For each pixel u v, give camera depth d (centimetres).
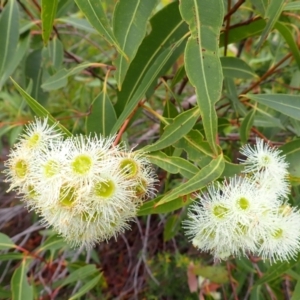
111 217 21
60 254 44
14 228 54
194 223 23
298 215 23
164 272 47
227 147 41
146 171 22
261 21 30
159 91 46
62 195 20
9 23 32
